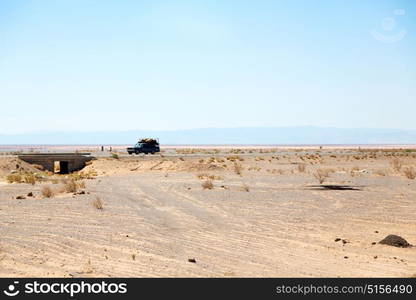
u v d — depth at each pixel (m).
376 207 26.30
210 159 71.38
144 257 14.58
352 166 65.12
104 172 60.22
